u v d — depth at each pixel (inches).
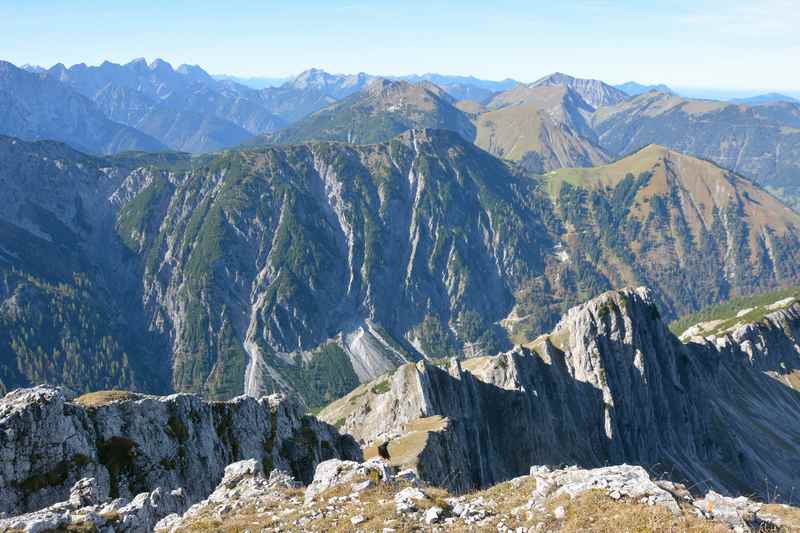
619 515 1073.5
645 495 1136.2
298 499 1446.9
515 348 6988.2
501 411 6387.8
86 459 2095.2
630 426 7303.2
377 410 5895.7
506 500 1290.6
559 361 7573.8
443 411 5629.9
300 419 3440.0
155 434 2438.5
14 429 1962.4
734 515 1096.2
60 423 2081.7
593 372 7401.6
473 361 7470.5
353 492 1408.7
